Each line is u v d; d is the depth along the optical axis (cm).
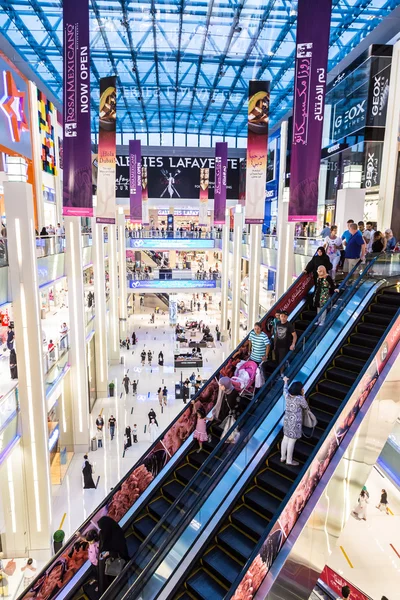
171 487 813
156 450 841
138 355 3053
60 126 2467
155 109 3155
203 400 924
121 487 795
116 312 2836
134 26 1939
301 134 1095
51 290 2353
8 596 1032
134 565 632
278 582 568
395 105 1728
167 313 4406
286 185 2700
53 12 1772
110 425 1894
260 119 1374
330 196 2278
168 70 2477
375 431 779
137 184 2573
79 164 1121
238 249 2667
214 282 3500
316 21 1027
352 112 1966
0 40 1780
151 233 3450
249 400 860
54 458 1586
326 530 679
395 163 1752
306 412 689
